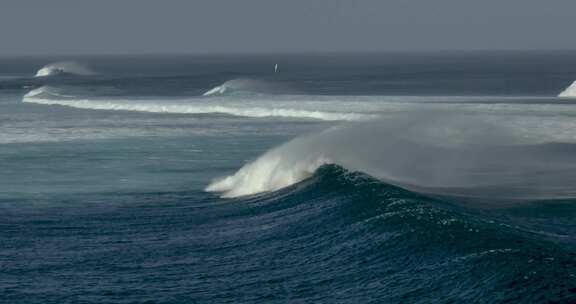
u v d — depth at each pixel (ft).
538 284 176.24
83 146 552.00
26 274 234.38
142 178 427.74
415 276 205.05
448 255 212.84
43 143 568.00
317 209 304.30
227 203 350.23
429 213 253.24
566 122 590.14
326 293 203.51
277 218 304.50
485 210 308.81
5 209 346.54
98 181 419.54
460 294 184.96
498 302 173.99
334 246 248.93
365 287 204.64
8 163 482.28
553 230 268.62
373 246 237.86
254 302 199.93
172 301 202.59
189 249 263.08
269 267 233.76
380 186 311.88
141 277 227.61
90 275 231.71
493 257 198.29
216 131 630.74
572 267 186.19
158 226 306.55
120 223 313.73
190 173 441.68
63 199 370.32
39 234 295.48
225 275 226.58
